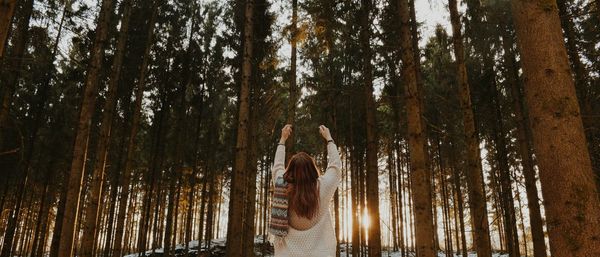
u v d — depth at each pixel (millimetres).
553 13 3393
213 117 25312
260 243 34156
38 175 28250
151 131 26031
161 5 20609
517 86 14844
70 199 9711
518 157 22047
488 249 7965
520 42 3463
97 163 12266
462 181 32469
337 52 20469
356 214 22781
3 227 33969
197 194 41594
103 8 11312
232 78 22844
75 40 16562
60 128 23047
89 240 11289
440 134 21547
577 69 10922
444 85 18203
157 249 32031
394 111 19672
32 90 21047
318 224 2607
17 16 13438
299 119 26641
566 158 2994
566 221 2898
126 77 20516
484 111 18281
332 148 2986
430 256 7043
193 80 23016
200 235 26875
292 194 2639
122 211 17531
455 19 9578
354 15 12133
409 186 31266
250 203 17484
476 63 16078
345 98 21875
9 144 21188
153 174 23172
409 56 8180
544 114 3162
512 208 19203
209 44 23516
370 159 12297
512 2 3602
